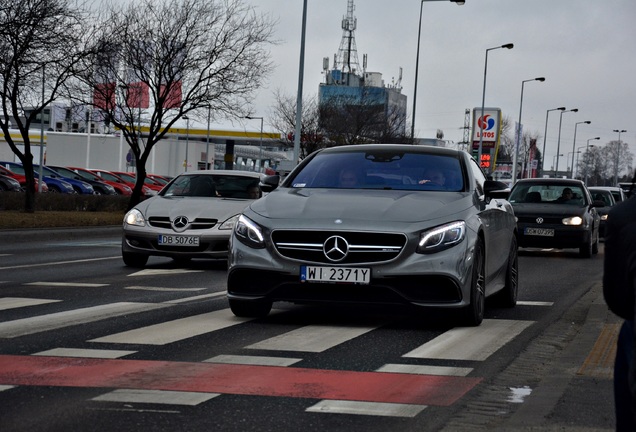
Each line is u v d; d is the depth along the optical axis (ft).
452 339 26.43
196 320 29.27
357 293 27.20
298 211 28.22
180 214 49.39
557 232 70.13
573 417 16.14
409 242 27.07
